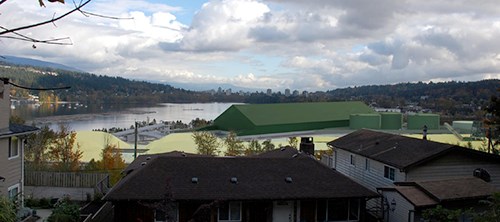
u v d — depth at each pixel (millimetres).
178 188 19438
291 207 20453
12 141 22141
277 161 22859
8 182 21547
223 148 43062
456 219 17172
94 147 44438
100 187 29125
